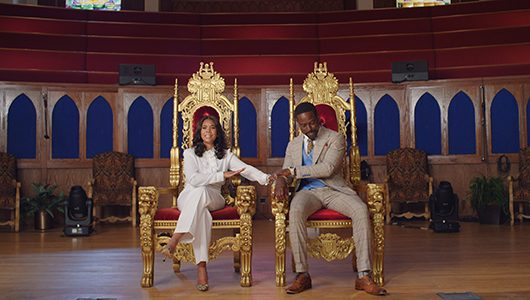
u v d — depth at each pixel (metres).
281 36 9.61
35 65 8.74
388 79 9.02
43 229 6.90
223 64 9.26
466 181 7.63
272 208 3.53
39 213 6.93
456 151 7.68
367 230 3.35
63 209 7.07
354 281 3.60
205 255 3.43
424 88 7.79
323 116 4.15
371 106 7.86
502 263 4.15
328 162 3.65
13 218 6.95
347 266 4.17
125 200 7.23
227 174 3.64
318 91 4.21
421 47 9.26
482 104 7.60
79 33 9.34
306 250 3.44
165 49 9.37
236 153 4.23
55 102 7.64
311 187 3.71
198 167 3.81
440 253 4.69
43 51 8.84
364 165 7.55
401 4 11.21
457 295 3.12
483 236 5.78
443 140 7.71
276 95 7.86
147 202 3.50
